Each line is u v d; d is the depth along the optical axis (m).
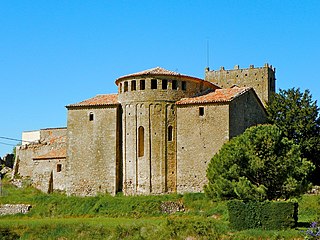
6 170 157.88
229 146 91.44
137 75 113.69
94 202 109.31
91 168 116.25
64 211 109.06
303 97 119.44
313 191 107.81
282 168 86.88
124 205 105.31
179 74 114.12
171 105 113.19
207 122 108.94
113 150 115.00
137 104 113.69
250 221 79.56
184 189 109.12
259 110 119.50
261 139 88.19
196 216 95.25
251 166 87.00
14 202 115.25
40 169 129.25
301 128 114.62
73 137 118.31
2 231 88.94
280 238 72.12
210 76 157.75
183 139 110.50
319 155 114.06
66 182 118.56
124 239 81.00
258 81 153.50
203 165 108.19
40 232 88.62
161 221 88.44
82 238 84.25
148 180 111.56
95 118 117.19
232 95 110.75
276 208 78.75
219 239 75.94
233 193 86.69
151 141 112.38
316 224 65.19
